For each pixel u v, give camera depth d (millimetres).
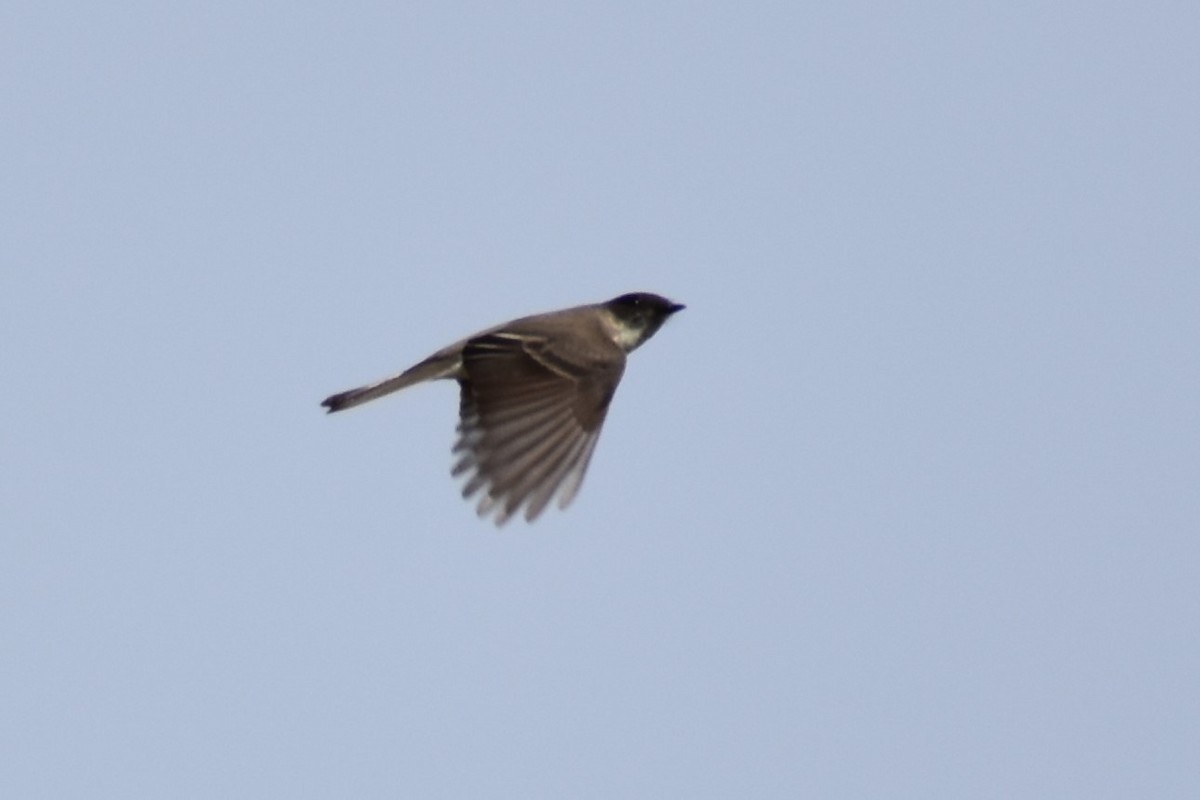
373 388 17250
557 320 17344
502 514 16453
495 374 16859
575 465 16656
